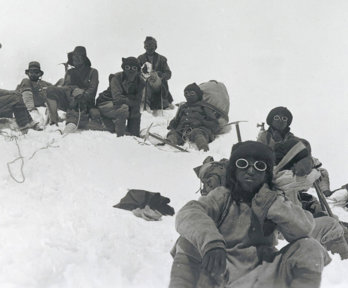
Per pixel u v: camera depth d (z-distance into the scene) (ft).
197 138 37.14
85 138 33.09
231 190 14.47
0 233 19.33
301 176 16.34
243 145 14.53
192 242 13.52
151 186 27.86
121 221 21.44
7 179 25.49
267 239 14.30
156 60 46.91
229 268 14.02
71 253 17.95
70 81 37.68
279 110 26.73
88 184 26.48
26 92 38.78
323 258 13.98
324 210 21.95
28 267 16.76
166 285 17.26
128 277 17.53
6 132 31.58
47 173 26.99
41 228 19.98
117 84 36.55
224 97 41.16
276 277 13.96
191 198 26.71
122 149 32.50
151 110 45.65
